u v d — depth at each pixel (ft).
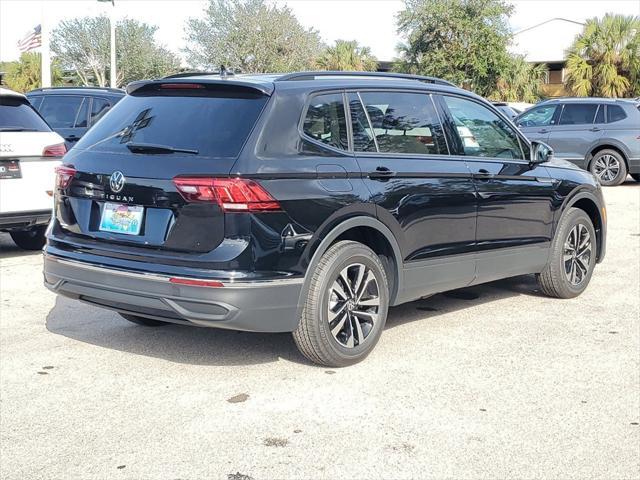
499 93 135.74
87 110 38.55
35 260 28.25
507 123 21.34
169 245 15.05
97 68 149.07
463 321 20.53
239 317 14.79
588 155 55.06
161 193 15.07
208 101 16.17
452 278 19.06
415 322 20.39
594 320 20.77
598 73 127.24
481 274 19.93
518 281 25.38
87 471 12.20
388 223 17.07
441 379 16.17
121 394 15.25
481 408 14.71
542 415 14.44
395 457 12.71
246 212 14.65
